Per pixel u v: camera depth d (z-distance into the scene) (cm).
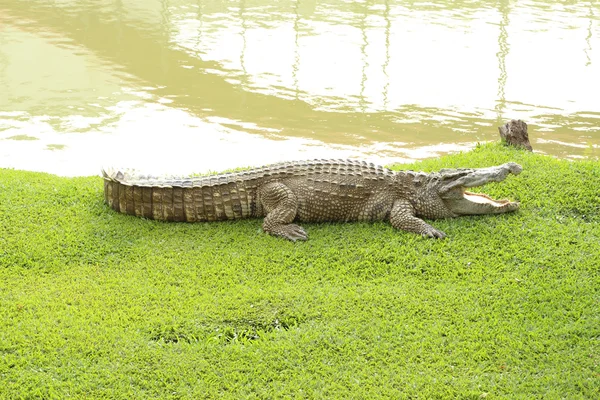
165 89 1766
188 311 798
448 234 959
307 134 1512
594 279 841
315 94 1756
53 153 1398
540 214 1002
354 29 2286
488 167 1041
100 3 2595
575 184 1062
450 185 980
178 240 960
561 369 696
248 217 1017
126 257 920
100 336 747
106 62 1948
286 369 705
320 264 896
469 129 1552
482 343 734
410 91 1781
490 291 827
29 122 1556
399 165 1198
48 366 703
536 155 1198
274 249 935
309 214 993
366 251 920
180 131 1524
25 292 835
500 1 2672
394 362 712
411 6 2592
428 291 832
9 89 1734
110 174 1022
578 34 2225
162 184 994
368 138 1493
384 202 991
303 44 2133
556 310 787
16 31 2203
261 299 822
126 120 1577
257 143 1463
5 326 762
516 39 2183
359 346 736
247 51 2058
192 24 2330
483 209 995
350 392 671
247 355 724
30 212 1022
